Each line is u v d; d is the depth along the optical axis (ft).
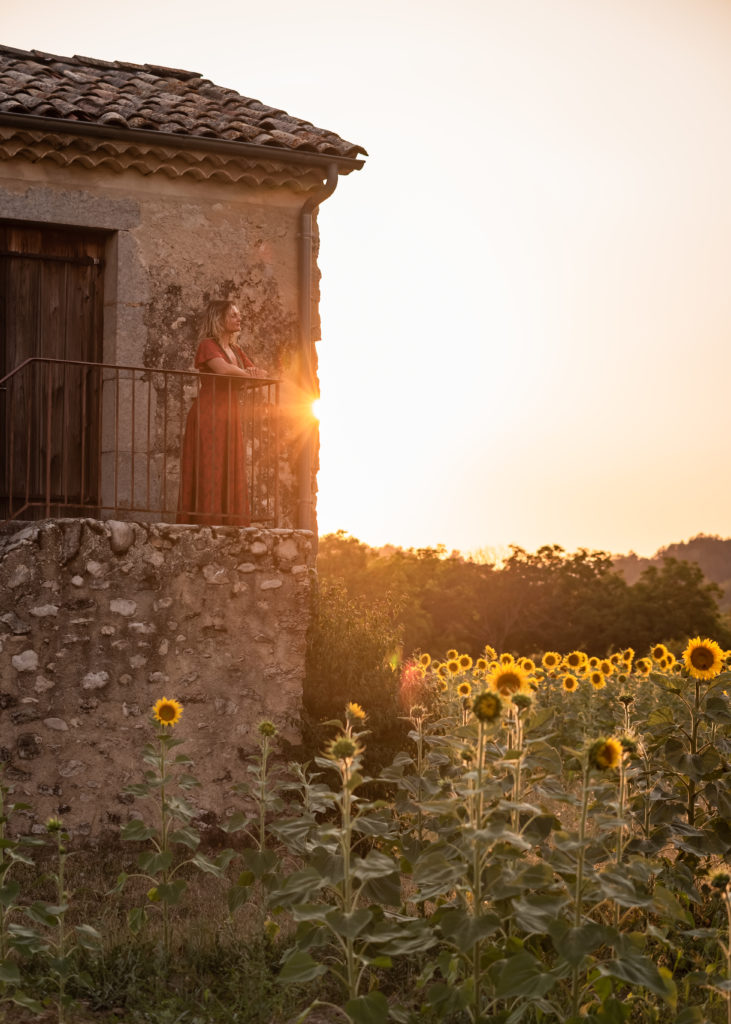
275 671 25.03
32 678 22.86
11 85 27.53
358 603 28.63
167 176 28.22
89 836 23.00
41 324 28.19
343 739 14.10
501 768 15.57
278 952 16.78
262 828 17.81
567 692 35.01
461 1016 13.92
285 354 29.58
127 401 27.91
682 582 199.31
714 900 17.56
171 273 28.45
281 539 25.41
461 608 210.18
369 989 15.43
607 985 13.02
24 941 14.94
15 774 22.58
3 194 26.86
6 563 22.79
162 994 15.39
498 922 12.71
